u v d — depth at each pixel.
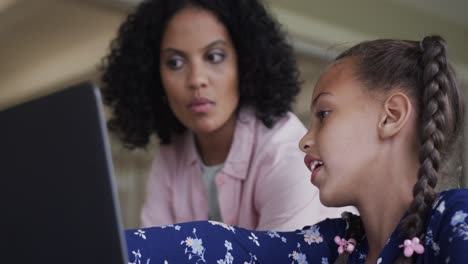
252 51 1.44
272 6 3.28
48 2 3.35
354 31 3.62
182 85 1.41
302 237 0.99
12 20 3.65
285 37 1.57
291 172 1.33
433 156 0.81
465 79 4.02
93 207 0.52
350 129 0.87
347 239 0.98
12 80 4.57
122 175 4.16
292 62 1.53
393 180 0.85
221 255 0.93
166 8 1.45
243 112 1.45
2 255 0.56
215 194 1.48
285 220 1.30
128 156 4.09
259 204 1.37
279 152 1.36
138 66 1.55
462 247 0.72
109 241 0.52
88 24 3.63
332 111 0.89
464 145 0.95
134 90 1.58
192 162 1.50
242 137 1.42
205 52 1.41
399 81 0.87
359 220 0.97
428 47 0.88
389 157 0.86
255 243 0.97
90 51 4.04
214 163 1.49
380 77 0.88
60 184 0.53
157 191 1.57
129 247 0.87
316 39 3.46
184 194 1.52
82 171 0.52
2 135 0.55
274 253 0.97
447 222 0.77
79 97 0.52
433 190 0.81
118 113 1.62
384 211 0.86
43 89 4.72
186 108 1.42
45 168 0.54
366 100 0.87
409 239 0.80
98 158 0.52
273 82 1.46
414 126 0.86
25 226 0.55
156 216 1.55
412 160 0.85
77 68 4.33
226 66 1.42
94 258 0.52
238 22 1.44
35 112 0.54
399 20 3.87
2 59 4.29
